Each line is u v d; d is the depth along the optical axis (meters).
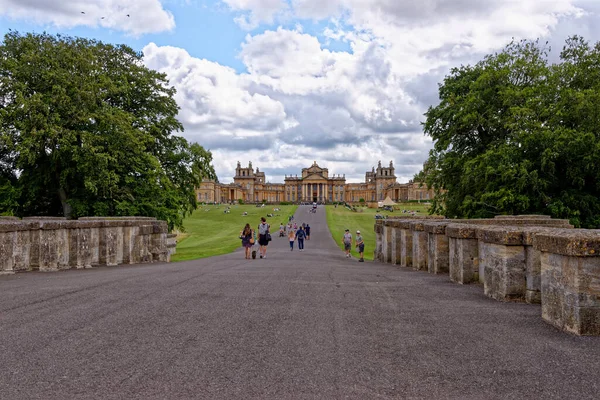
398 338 6.20
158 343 5.93
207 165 48.03
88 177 33.69
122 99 40.62
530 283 8.61
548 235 6.88
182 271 15.14
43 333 6.40
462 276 11.47
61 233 17.00
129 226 21.98
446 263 14.74
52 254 16.42
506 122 36.62
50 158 35.06
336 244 49.03
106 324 6.91
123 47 42.66
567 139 32.41
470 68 45.75
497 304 8.52
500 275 8.95
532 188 34.34
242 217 94.62
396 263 22.23
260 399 4.26
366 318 7.36
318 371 4.96
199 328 6.67
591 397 4.33
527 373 4.92
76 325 6.85
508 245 8.73
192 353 5.54
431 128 46.03
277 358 5.37
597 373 4.90
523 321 7.12
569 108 34.59
